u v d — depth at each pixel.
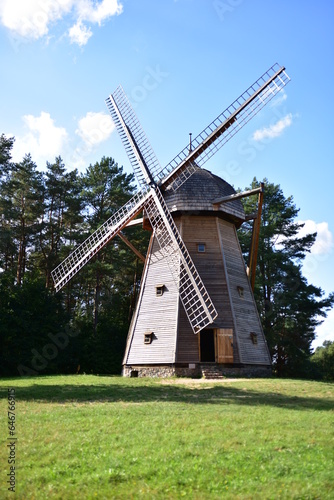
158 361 30.61
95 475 10.56
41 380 28.39
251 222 51.94
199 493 9.53
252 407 17.72
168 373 30.00
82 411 16.67
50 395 21.30
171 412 16.38
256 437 12.97
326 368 66.94
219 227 33.31
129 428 14.09
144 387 24.11
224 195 33.25
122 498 9.50
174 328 30.67
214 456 11.41
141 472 10.59
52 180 49.50
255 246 33.59
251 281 34.34
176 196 32.62
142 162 34.59
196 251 32.44
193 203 32.31
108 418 15.35
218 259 32.50
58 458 11.75
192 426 14.18
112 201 50.03
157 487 9.86
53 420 15.26
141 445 12.41
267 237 49.75
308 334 50.09
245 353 31.08
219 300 31.61
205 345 38.59
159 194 32.91
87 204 50.09
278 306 47.62
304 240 50.38
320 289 48.56
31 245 51.78
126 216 34.28
